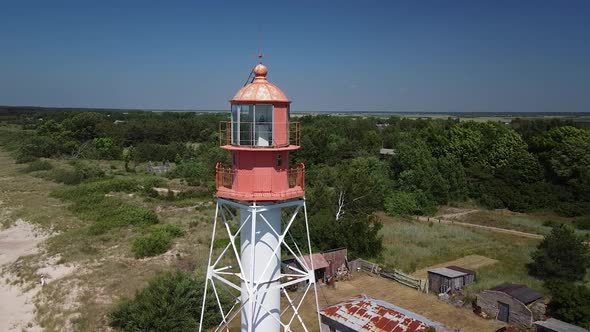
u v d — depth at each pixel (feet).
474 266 108.78
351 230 110.93
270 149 42.11
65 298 85.87
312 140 232.73
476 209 177.37
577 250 100.63
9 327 76.48
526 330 76.28
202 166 228.02
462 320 80.28
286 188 45.60
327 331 70.74
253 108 42.78
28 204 161.89
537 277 101.86
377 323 65.51
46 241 122.31
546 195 176.86
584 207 166.91
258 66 45.21
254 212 42.55
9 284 94.63
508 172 193.26
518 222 155.22
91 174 214.28
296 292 90.53
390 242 127.24
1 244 120.88
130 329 71.26
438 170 189.57
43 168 233.76
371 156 231.91
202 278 83.15
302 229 108.27
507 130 224.74
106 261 106.11
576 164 184.85
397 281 98.68
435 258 115.03
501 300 80.38
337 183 131.13
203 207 164.86
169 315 71.00
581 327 73.51
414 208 166.30
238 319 75.51
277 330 47.34
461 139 224.12
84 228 133.18
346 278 99.71
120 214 145.28
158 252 111.75
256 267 45.01
